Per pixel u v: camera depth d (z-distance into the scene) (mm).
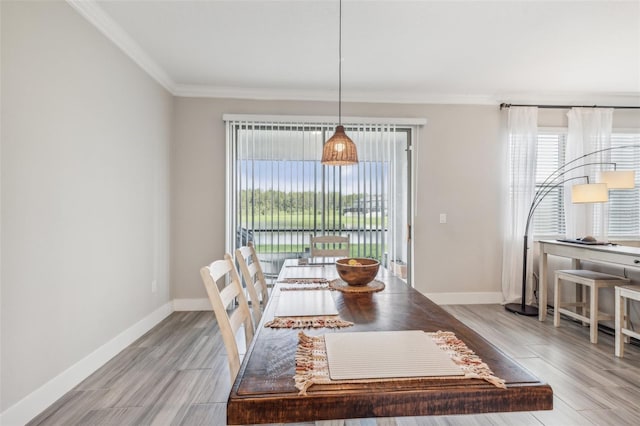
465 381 804
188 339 2816
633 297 2363
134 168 2801
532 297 3836
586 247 2922
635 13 2258
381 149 3803
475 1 2135
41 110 1805
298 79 3404
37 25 1775
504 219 3879
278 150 3711
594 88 3658
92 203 2240
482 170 3912
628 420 1729
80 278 2115
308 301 1544
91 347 2225
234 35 2566
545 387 786
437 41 2646
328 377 818
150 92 3088
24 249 1695
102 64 2354
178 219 3637
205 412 1788
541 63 3043
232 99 3682
